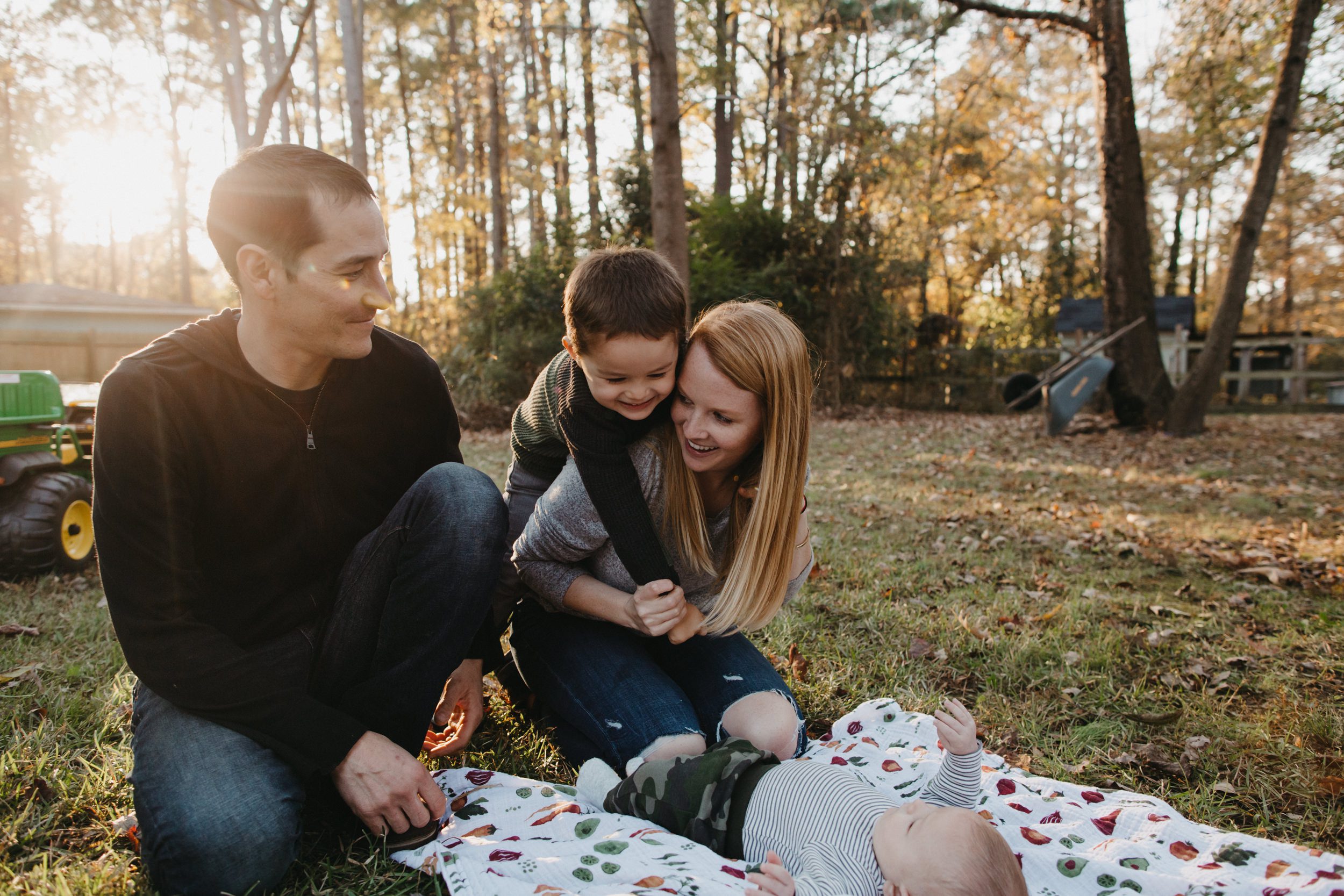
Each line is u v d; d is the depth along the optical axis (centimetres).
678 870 155
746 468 189
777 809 171
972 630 325
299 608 185
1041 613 351
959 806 180
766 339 171
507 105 2298
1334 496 649
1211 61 1232
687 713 198
